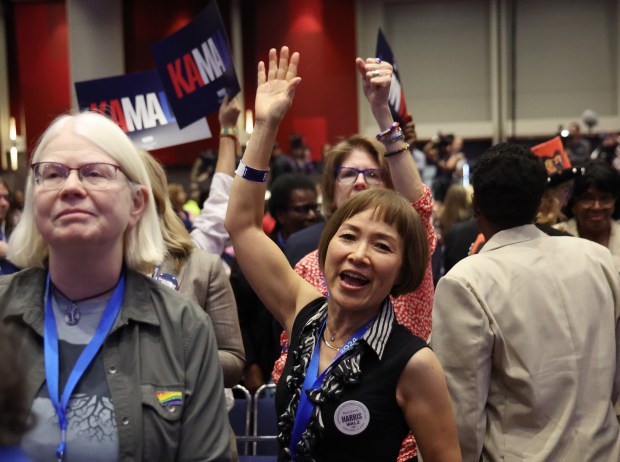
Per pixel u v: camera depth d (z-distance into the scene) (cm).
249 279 239
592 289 252
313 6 1992
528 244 256
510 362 242
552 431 239
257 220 241
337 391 201
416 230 212
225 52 368
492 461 242
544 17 2011
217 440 182
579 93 2003
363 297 207
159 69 384
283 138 2022
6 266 343
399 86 404
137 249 192
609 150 1553
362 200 213
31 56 2031
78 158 179
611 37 1988
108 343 181
